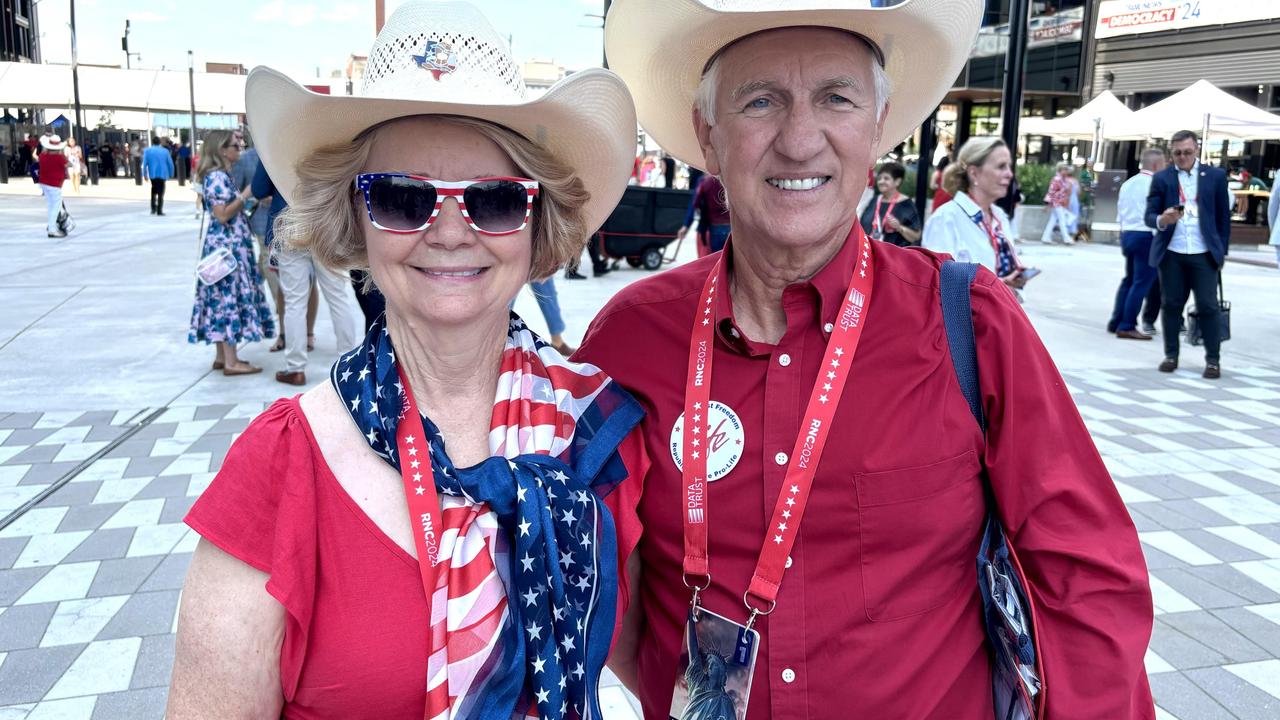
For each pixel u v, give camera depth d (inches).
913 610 56.4
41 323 332.5
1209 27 813.9
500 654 46.6
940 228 201.8
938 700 56.8
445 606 46.4
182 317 347.3
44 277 443.2
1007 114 448.5
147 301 379.9
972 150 202.8
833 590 56.0
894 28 61.1
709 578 57.8
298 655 45.8
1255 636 130.6
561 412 54.5
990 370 57.4
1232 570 151.4
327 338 311.9
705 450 58.6
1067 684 55.9
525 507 48.4
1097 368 301.7
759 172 59.1
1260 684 118.6
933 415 57.2
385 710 46.5
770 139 58.4
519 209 51.2
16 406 229.1
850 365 57.4
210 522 44.6
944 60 69.6
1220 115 570.6
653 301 64.2
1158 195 293.4
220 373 264.1
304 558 45.8
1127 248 345.4
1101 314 398.9
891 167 303.1
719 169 63.2
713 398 59.4
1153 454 211.5
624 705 114.7
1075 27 939.3
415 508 47.4
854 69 58.9
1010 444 57.3
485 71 50.4
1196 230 286.8
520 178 50.9
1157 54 864.9
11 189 1222.9
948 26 65.2
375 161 52.2
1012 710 58.0
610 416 56.6
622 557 56.9
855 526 56.1
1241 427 234.7
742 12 55.7
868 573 56.1
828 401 56.9
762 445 57.9
